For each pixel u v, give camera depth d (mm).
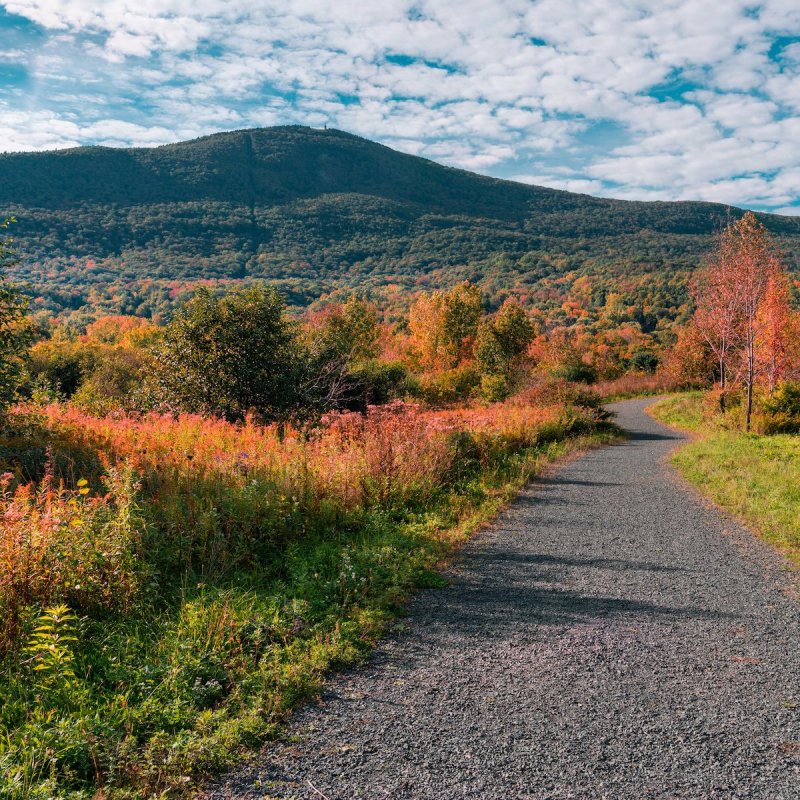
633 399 42844
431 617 4781
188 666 3594
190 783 2754
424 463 9703
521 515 8516
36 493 5633
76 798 2555
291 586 5129
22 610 3719
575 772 2854
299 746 3043
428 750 3010
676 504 9484
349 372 21109
